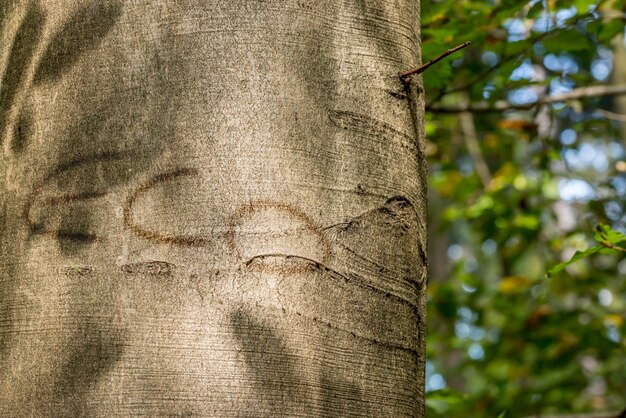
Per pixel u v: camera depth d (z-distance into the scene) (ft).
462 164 23.24
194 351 3.80
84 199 4.03
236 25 4.16
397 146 4.46
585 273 18.19
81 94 4.17
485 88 11.09
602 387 24.07
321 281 4.03
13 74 4.47
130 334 3.83
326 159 4.17
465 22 10.59
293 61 4.19
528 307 18.67
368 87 4.39
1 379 3.96
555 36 10.16
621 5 10.72
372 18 4.52
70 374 3.83
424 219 4.74
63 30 4.31
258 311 3.87
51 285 3.98
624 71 19.95
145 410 3.74
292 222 4.01
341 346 4.03
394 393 4.18
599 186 17.35
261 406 3.78
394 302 4.27
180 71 4.09
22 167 4.22
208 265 3.89
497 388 18.57
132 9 4.21
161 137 4.03
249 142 4.03
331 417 3.93
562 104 14.73
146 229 3.94
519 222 17.15
